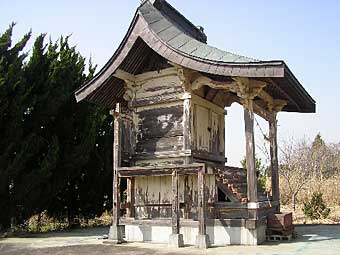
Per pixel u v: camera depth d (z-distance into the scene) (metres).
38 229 18.09
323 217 19.94
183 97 12.38
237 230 11.14
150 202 12.84
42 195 17.09
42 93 17.16
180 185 12.53
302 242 11.34
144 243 11.80
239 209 11.64
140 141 13.12
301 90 12.94
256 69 10.43
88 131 18.33
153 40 11.96
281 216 11.88
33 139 16.45
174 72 12.76
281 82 11.64
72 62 19.16
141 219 12.13
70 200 19.67
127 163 13.10
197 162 12.33
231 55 11.25
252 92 11.70
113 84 13.67
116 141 12.48
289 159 31.83
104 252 10.16
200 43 12.23
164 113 12.87
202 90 13.20
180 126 12.48
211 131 13.64
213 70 11.00
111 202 20.81
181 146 12.32
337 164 36.84
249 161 11.34
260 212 11.84
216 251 9.83
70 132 18.30
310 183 28.30
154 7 13.13
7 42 16.11
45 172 16.17
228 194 12.04
